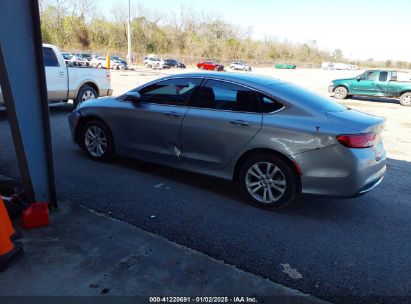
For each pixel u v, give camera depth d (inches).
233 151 175.5
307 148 158.4
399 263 134.7
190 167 191.9
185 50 3191.4
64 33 2600.9
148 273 116.1
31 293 104.3
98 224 143.9
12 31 125.6
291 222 162.7
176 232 146.8
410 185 221.9
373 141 163.6
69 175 200.5
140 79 981.2
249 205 177.8
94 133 226.1
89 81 418.3
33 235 133.0
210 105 184.2
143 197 178.5
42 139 143.9
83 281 110.7
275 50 3848.4
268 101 172.2
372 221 169.0
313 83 1213.7
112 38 2773.1
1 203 120.2
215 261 124.4
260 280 116.3
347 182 156.9
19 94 132.1
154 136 199.8
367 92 750.5
